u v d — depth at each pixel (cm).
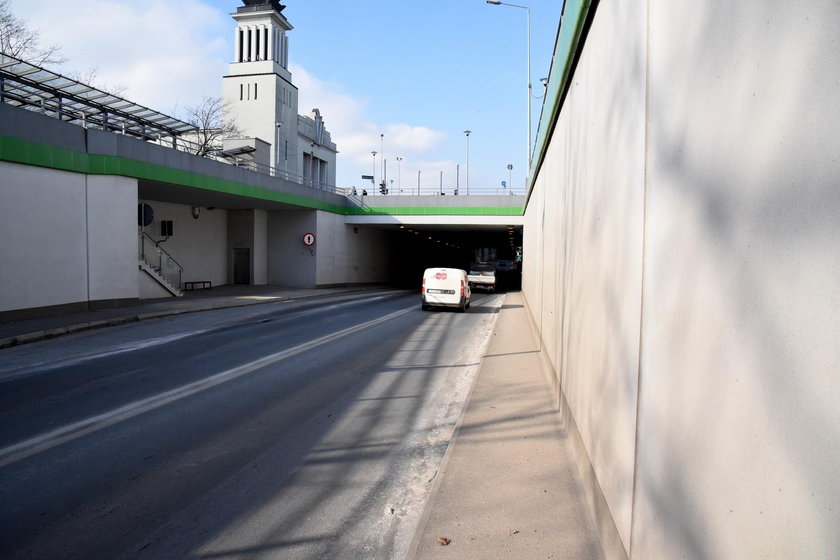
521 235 4472
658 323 232
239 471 482
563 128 700
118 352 1046
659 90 239
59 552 346
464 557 326
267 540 366
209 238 3064
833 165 119
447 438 583
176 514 400
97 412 648
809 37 129
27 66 1577
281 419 636
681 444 201
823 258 122
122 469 481
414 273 5303
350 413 667
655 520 229
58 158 1516
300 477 473
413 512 411
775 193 142
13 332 1190
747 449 153
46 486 444
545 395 717
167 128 2217
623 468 288
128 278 1753
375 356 1055
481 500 404
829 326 118
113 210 1702
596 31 425
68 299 1566
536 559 324
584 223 464
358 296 2800
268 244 3312
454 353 1116
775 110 143
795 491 130
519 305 2288
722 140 174
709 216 182
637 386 262
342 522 393
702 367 185
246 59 7106
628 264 288
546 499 405
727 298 168
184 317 1653
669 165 223
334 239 3450
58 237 1524
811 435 124
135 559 340
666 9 232
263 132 6719
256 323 1539
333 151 8800
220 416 641
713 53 183
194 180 2155
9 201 1370
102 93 1814
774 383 140
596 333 383
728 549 163
